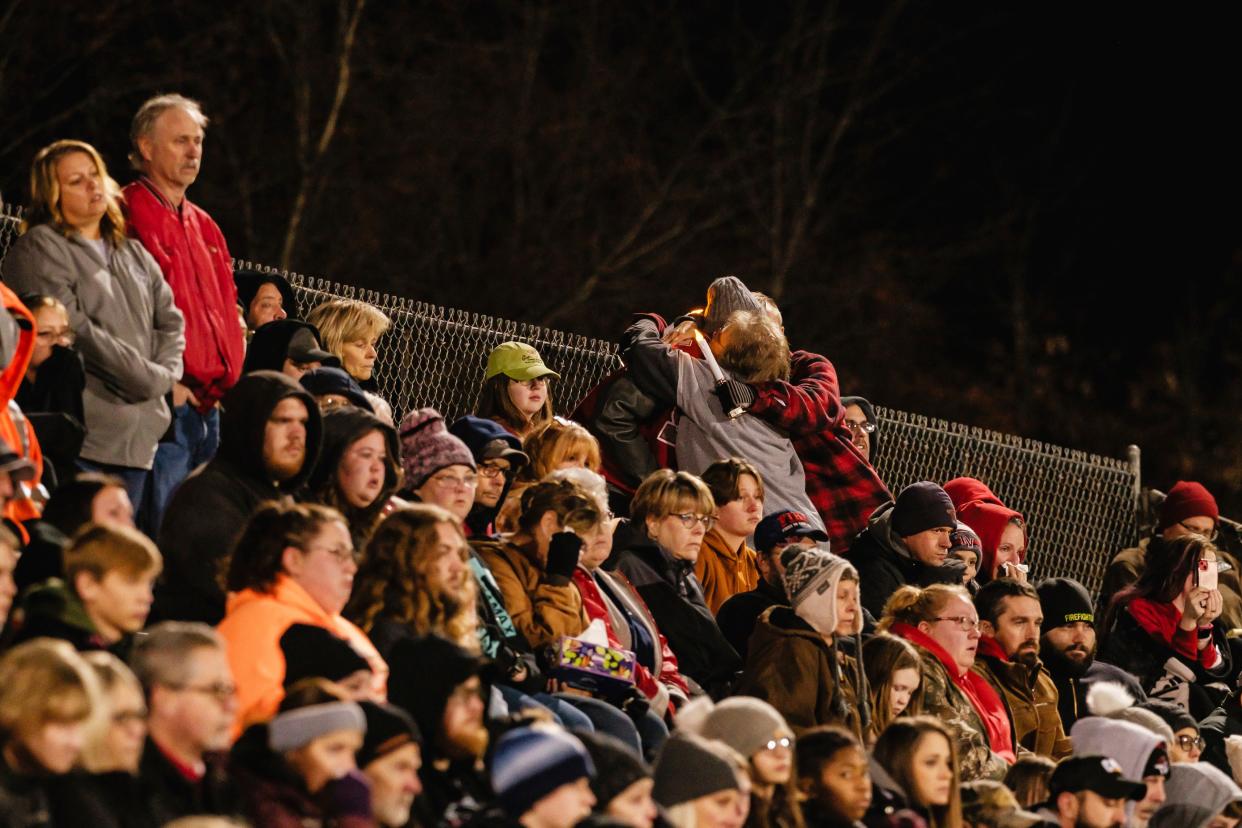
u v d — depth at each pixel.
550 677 18.88
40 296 19.11
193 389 21.64
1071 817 20.17
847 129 73.19
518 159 65.44
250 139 60.94
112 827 12.19
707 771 15.91
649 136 71.12
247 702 14.88
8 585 14.41
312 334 22.47
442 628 16.66
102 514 15.98
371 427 18.69
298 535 15.61
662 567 21.83
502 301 64.06
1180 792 22.66
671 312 66.94
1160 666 28.89
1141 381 74.56
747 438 25.52
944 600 22.78
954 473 33.88
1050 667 26.39
